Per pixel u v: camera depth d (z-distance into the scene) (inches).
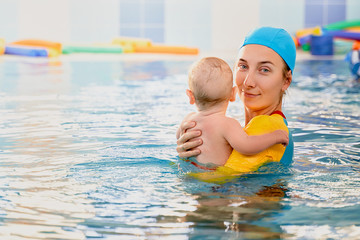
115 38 526.6
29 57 415.8
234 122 81.9
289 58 86.0
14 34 528.7
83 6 538.0
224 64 83.9
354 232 53.9
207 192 68.0
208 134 82.1
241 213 59.6
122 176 75.8
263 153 81.5
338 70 298.5
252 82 85.3
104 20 543.8
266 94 85.5
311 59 406.0
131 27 549.0
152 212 60.2
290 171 78.5
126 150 93.7
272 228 55.1
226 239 52.2
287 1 550.3
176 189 69.2
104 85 222.8
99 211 60.7
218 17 553.9
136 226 55.9
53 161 85.6
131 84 227.9
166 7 549.0
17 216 59.2
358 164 83.7
